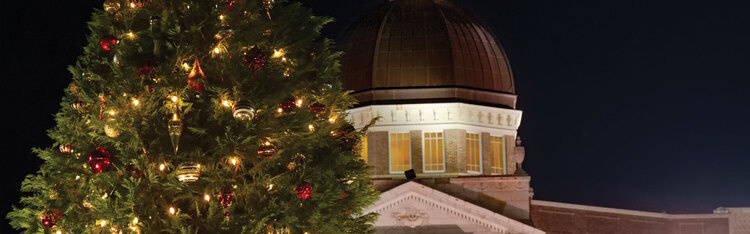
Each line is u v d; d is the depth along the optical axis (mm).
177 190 19094
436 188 55562
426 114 58844
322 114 22266
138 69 19594
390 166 58531
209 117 19688
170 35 19984
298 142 20859
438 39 60188
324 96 22703
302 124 20797
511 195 55719
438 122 58875
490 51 61469
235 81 20078
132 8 20391
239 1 20891
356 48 61062
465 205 51938
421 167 58250
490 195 55625
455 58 59750
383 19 61406
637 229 63594
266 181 19922
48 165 20891
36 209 21438
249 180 20188
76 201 20266
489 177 55906
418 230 51531
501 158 60000
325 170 21469
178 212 18812
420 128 58812
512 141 60656
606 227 62438
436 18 61344
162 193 19281
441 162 58406
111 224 19062
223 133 19547
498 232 51844
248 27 20797
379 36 60531
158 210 19344
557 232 60781
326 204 20906
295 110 20984
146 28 20375
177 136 18812
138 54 19750
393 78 59406
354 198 22344
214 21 20297
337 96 23172
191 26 19828
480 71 60219
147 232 18938
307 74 22734
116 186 19203
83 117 20234
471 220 51875
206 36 20281
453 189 55531
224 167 19672
